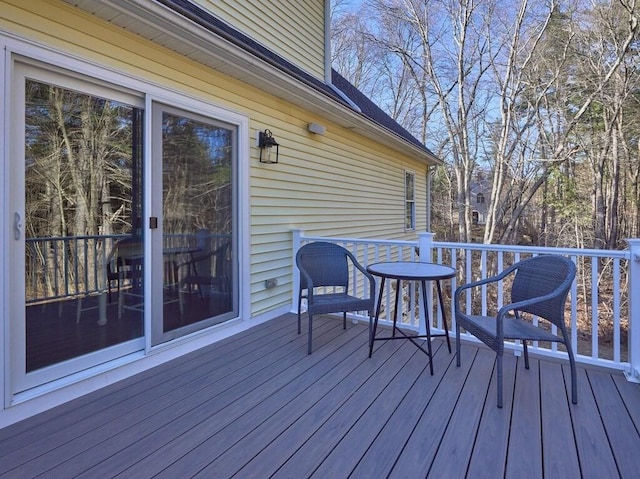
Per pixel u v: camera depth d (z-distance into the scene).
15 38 2.06
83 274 2.66
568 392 2.42
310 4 5.85
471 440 1.91
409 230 9.13
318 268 3.66
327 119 5.37
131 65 2.68
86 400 2.31
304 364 2.88
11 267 2.07
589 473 1.68
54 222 2.57
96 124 2.62
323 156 5.33
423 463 1.73
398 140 7.04
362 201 6.66
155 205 2.84
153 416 2.13
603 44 9.77
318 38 6.09
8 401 2.03
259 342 3.38
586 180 11.08
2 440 1.89
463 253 11.88
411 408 2.22
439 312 3.69
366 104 8.79
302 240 4.48
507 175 11.69
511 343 3.17
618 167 10.63
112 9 2.38
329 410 2.20
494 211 11.28
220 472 1.67
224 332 3.50
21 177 2.12
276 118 4.27
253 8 4.57
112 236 2.76
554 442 1.89
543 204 11.94
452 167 14.71
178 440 1.90
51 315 2.49
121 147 2.74
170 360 2.95
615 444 1.88
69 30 2.31
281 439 1.91
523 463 1.74
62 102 2.40
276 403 2.28
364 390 2.45
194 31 2.72
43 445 1.85
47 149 2.46
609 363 2.75
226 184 3.55
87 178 2.69
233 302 3.64
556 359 2.93
